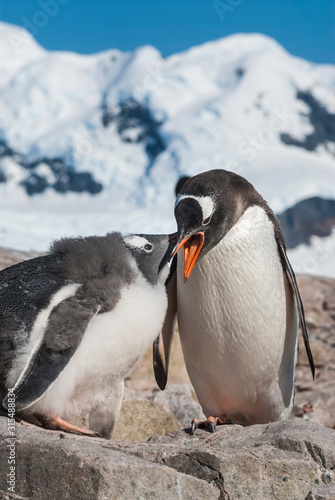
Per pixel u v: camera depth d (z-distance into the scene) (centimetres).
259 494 596
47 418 681
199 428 743
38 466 587
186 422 1025
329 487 589
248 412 896
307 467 604
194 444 682
